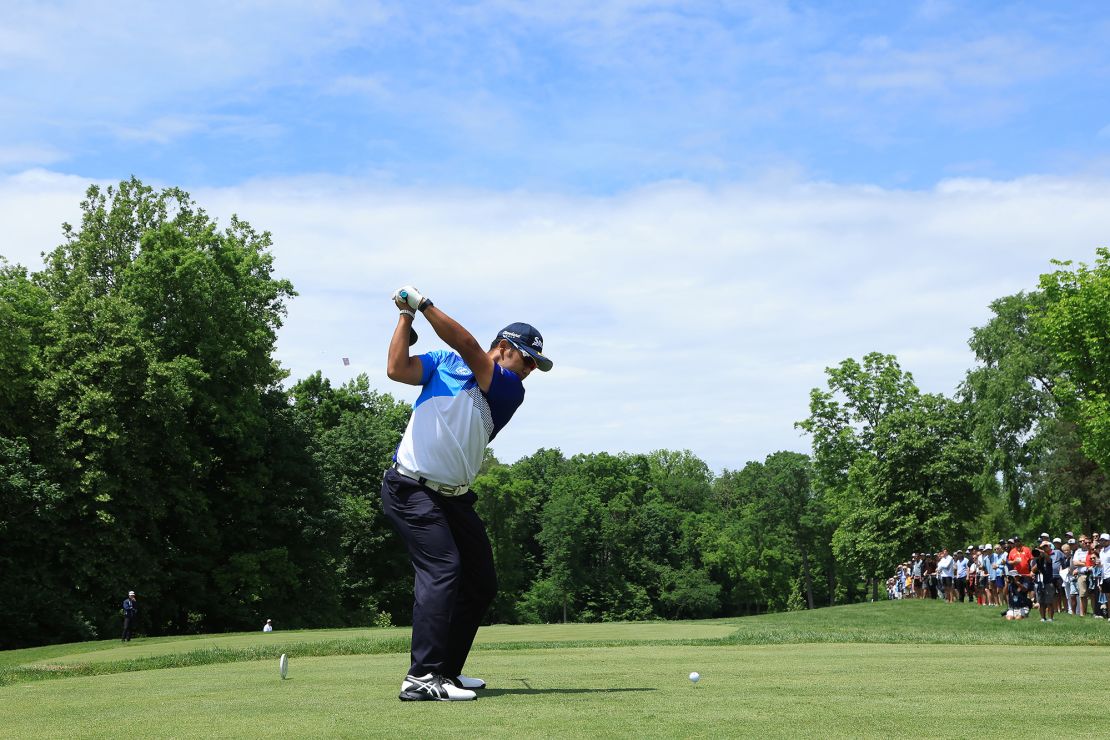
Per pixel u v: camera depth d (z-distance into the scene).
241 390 40.72
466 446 4.64
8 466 33.03
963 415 51.97
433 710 3.87
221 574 41.31
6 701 4.75
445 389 4.70
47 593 33.69
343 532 55.84
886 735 3.11
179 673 7.05
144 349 36.41
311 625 45.53
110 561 35.22
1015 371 48.09
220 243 42.25
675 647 10.52
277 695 4.71
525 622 83.44
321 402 67.06
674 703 4.02
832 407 52.78
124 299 37.72
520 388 4.85
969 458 48.75
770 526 86.62
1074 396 37.75
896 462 49.47
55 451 34.47
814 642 11.37
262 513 44.44
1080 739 3.03
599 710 3.78
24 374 35.31
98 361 35.19
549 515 85.19
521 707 3.92
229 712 3.93
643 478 97.06
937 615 23.61
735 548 86.50
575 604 85.31
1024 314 50.59
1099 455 36.66
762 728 3.27
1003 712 3.69
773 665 6.44
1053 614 20.62
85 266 39.69
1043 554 20.53
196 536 40.84
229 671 7.15
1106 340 36.44
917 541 48.88
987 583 26.27
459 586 4.51
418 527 4.59
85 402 34.25
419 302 4.55
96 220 41.16
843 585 86.44
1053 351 39.97
